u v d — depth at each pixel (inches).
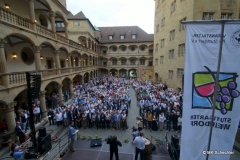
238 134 374.6
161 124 463.8
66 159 308.7
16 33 419.2
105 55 1850.4
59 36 704.4
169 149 324.5
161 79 1189.1
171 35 973.8
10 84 393.4
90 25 1341.0
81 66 1042.1
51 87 872.3
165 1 1071.0
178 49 851.4
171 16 951.0
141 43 1747.0
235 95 163.3
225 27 158.6
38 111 501.4
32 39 493.0
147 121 476.4
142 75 1525.6
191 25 165.9
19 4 558.3
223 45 161.2
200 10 661.3
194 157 179.6
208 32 163.2
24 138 374.0
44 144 330.6
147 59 1796.3
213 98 168.9
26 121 437.4
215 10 655.1
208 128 174.7
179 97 655.8
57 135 434.6
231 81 162.6
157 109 509.0
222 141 172.1
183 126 179.2
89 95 738.8
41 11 692.1
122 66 1845.5
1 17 364.8
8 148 353.7
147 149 288.7
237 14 660.1
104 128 484.1
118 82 1238.9
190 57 169.8
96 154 327.9
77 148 351.6
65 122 496.4
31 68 639.8
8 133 373.4
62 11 742.5
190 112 175.9
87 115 485.4
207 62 166.2
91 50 1379.2
